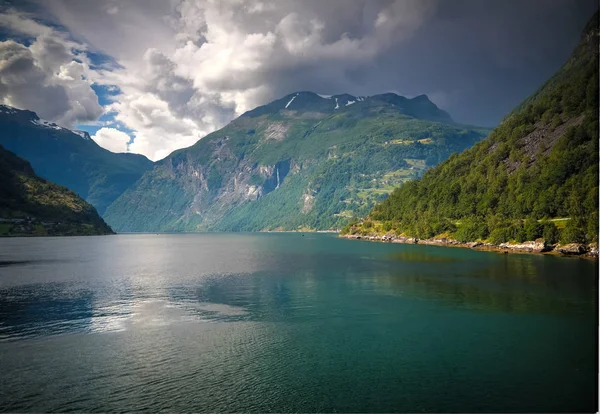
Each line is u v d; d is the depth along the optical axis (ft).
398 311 206.49
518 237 526.98
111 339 164.14
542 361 136.87
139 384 122.11
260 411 106.73
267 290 269.03
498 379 123.54
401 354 145.18
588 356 140.87
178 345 156.46
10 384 122.31
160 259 500.33
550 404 108.17
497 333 167.43
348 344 156.46
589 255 429.79
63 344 158.10
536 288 260.01
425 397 112.88
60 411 106.93
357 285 284.20
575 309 204.85
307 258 497.87
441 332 170.19
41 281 310.45
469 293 248.52
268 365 136.15
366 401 111.24
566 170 563.89
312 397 113.70
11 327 180.75
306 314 202.80
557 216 532.32
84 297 246.88
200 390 118.32
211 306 222.07
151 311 210.59
